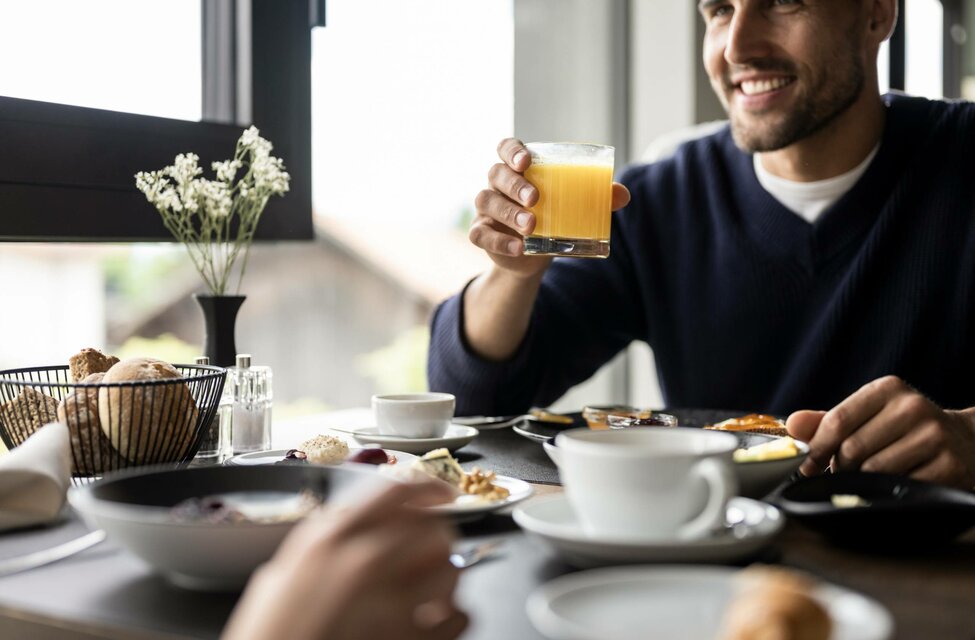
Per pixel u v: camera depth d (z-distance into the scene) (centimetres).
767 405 172
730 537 62
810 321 166
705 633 48
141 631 54
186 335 282
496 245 132
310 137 177
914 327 160
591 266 178
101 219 143
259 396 113
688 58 270
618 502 63
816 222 164
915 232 162
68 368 108
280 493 70
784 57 156
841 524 68
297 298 358
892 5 165
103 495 65
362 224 371
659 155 214
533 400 160
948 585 62
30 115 133
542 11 265
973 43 439
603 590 54
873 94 165
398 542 46
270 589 45
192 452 97
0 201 131
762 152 164
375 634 44
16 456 77
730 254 172
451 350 150
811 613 45
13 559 68
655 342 183
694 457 62
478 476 84
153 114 153
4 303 215
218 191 126
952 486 88
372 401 116
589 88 276
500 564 66
